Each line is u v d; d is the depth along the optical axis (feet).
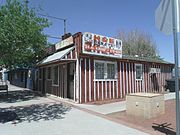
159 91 67.36
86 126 25.21
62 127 24.86
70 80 48.34
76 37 44.39
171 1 14.39
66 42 48.01
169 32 14.56
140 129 23.65
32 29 35.32
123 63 53.93
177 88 13.99
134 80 56.95
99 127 24.72
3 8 33.88
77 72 43.68
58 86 53.93
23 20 33.73
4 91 73.00
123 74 53.62
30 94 61.82
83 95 44.06
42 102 45.06
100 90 47.39
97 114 32.19
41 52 58.34
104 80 48.47
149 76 63.26
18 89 82.64
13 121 28.17
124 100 47.57
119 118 29.30
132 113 30.53
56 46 53.36
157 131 22.66
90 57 45.34
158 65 67.92
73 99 46.60
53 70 57.26
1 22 30.14
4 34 29.22
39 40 46.80
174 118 28.17
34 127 24.98
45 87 63.62
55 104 42.06
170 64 72.54
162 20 15.08
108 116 30.73
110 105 40.55
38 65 58.39
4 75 141.90
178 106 14.11
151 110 28.71
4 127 25.11
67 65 49.60
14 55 34.58
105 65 48.98
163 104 31.04
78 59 44.01
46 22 45.60
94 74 46.42
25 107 39.09
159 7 15.38
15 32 30.40
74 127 24.82
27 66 64.08
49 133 22.54
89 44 43.80
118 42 50.47
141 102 29.32
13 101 47.37
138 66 59.16
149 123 26.20
